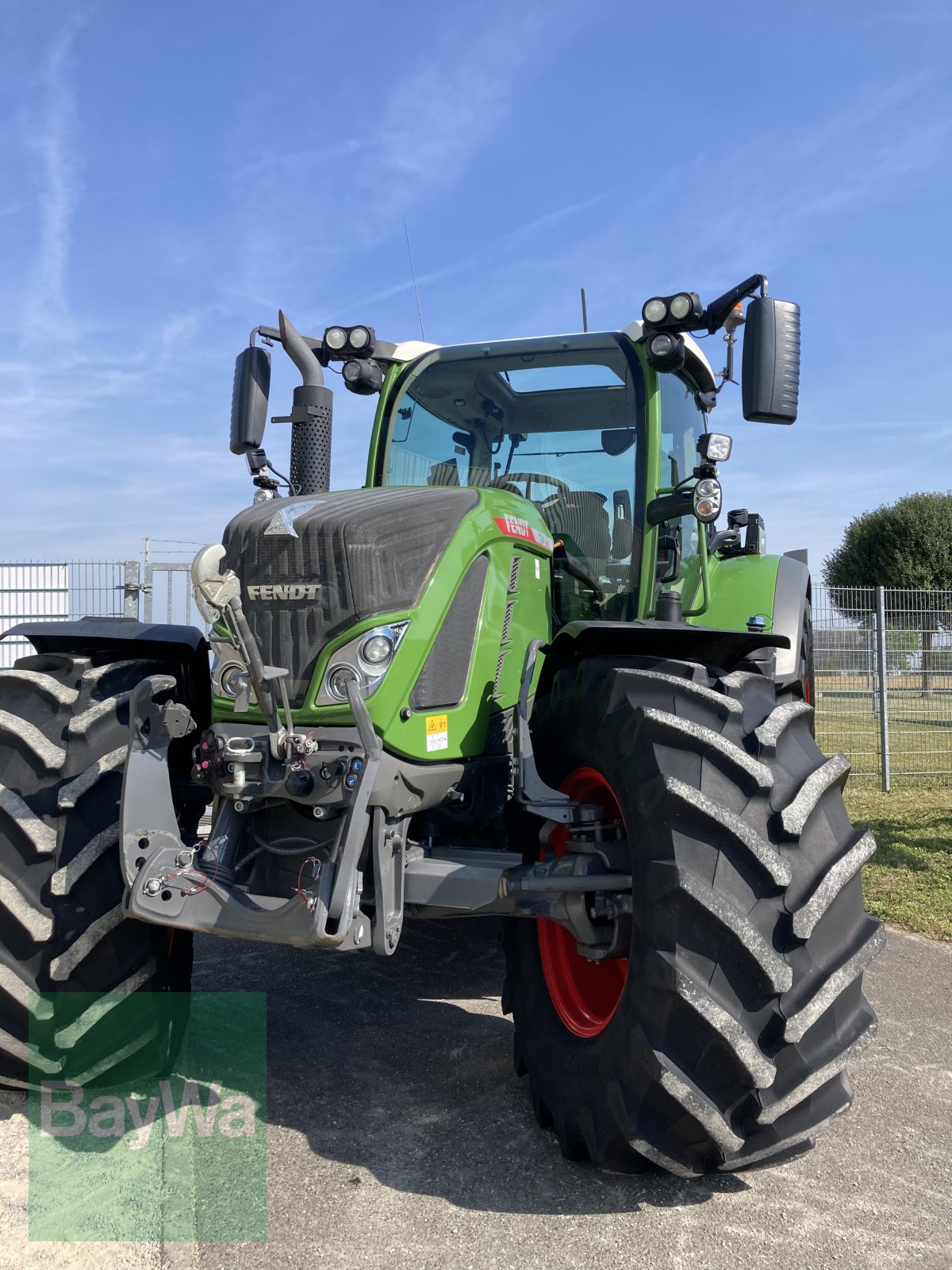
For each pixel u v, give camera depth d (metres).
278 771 2.39
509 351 3.83
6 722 2.59
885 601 9.21
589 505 3.62
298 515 2.55
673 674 2.36
